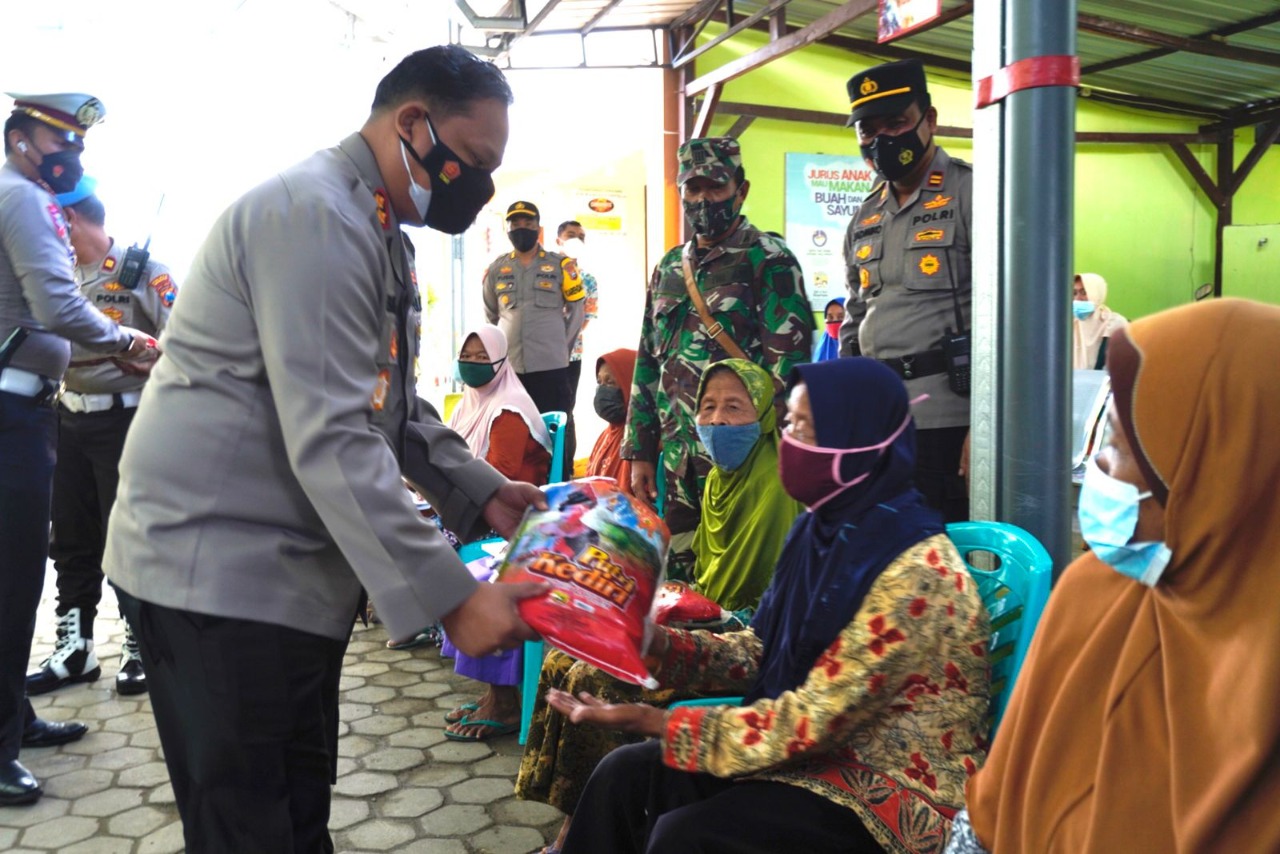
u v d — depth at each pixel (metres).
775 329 2.96
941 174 2.85
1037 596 1.69
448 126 1.58
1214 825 0.96
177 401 1.46
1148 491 1.05
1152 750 1.05
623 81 8.70
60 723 3.15
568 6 7.64
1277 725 0.93
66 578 3.57
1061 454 1.98
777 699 1.55
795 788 1.54
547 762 2.23
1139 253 10.34
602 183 9.81
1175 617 1.05
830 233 8.86
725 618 2.12
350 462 1.37
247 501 1.45
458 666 3.06
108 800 2.73
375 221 1.53
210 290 1.45
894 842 1.46
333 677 1.70
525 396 3.85
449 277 10.52
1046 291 1.94
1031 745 1.21
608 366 4.10
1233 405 0.98
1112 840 1.05
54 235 2.75
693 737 1.56
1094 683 1.14
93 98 2.90
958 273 2.78
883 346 2.88
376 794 2.74
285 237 1.39
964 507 2.81
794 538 1.80
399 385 1.64
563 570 1.50
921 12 3.37
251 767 1.47
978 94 2.03
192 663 1.44
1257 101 10.08
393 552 1.37
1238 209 10.90
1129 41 7.92
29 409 2.71
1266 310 1.01
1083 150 10.00
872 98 2.80
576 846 1.81
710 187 3.00
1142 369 1.04
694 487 3.03
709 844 1.51
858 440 1.61
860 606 1.52
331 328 1.39
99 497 3.54
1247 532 0.98
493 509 1.85
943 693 1.50
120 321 3.56
